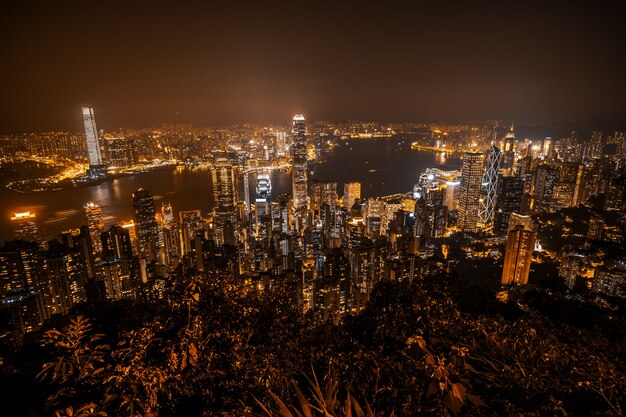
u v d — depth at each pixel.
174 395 3.22
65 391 3.17
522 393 2.55
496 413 2.33
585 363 3.00
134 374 3.07
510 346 3.24
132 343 3.43
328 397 2.23
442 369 2.37
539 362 3.00
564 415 2.34
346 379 2.89
